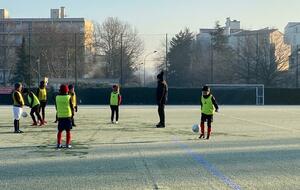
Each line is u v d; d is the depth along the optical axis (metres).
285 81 77.50
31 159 12.48
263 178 9.77
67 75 90.88
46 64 90.00
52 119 28.41
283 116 33.81
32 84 73.94
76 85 64.38
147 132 20.41
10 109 44.03
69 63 91.19
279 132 20.69
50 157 12.84
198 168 11.02
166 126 23.94
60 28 97.88
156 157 12.81
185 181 9.48
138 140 17.12
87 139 17.45
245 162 11.91
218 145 15.63
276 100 60.16
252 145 15.65
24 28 116.94
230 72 78.62
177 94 59.59
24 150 14.32
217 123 26.47
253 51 78.50
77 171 10.64
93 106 52.78
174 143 16.19
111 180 9.59
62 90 14.79
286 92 60.16
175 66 87.00
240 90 59.88
